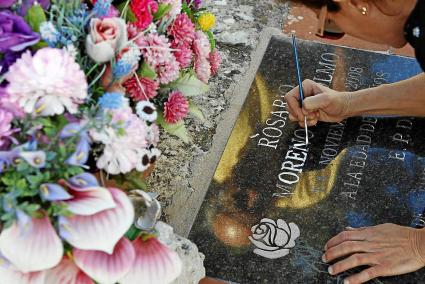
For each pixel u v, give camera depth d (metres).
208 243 1.79
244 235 1.80
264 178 1.94
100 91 1.37
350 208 1.86
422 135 2.03
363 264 1.67
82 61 1.38
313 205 1.87
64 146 1.20
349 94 2.01
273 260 1.74
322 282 1.69
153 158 1.48
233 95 2.21
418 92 1.96
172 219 1.85
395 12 1.51
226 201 1.89
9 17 1.27
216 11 2.58
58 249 1.15
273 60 2.32
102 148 1.32
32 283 1.21
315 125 2.07
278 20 2.54
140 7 1.47
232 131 2.08
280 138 2.05
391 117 2.08
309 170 1.95
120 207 1.20
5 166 1.18
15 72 1.21
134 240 1.30
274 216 1.84
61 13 1.34
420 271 1.68
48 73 1.21
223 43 2.43
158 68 1.53
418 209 1.85
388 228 1.70
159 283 1.26
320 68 2.28
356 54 2.32
